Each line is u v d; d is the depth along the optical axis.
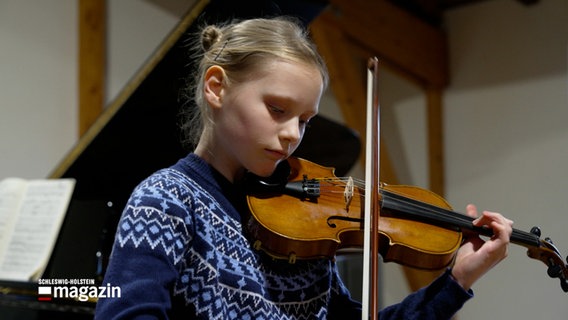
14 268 2.23
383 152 5.43
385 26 5.24
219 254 1.13
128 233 1.05
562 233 4.93
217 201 1.17
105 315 0.98
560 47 5.05
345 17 4.97
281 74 1.13
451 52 5.66
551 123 5.06
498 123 5.35
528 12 5.23
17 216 2.36
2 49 4.07
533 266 4.91
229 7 2.08
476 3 5.54
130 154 2.60
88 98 4.25
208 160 1.21
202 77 1.23
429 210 1.42
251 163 1.16
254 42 1.16
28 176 4.12
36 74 4.16
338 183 1.43
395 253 1.36
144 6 4.51
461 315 5.25
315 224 1.27
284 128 1.14
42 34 4.20
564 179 4.96
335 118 5.83
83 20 4.27
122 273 1.01
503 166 5.28
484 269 1.32
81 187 2.71
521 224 5.14
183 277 1.09
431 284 1.34
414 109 5.84
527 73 5.21
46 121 4.19
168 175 1.15
